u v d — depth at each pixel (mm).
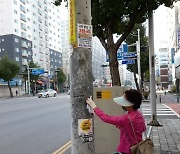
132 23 10719
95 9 9844
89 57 3707
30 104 33250
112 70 10742
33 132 12508
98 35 11164
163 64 124938
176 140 9547
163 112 20062
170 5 10531
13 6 88750
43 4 115250
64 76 112312
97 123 6371
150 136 10289
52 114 20500
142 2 9891
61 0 11133
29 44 99188
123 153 3541
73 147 3680
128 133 3537
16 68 65062
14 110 24500
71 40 3633
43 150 9031
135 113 3611
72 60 3672
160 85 111500
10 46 87375
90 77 3705
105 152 6340
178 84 43281
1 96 72000
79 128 3627
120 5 9570
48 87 103375
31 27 102438
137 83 39062
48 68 118500
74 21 3627
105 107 6152
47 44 118750
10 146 9656
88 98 3664
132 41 36781
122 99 3662
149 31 12969
